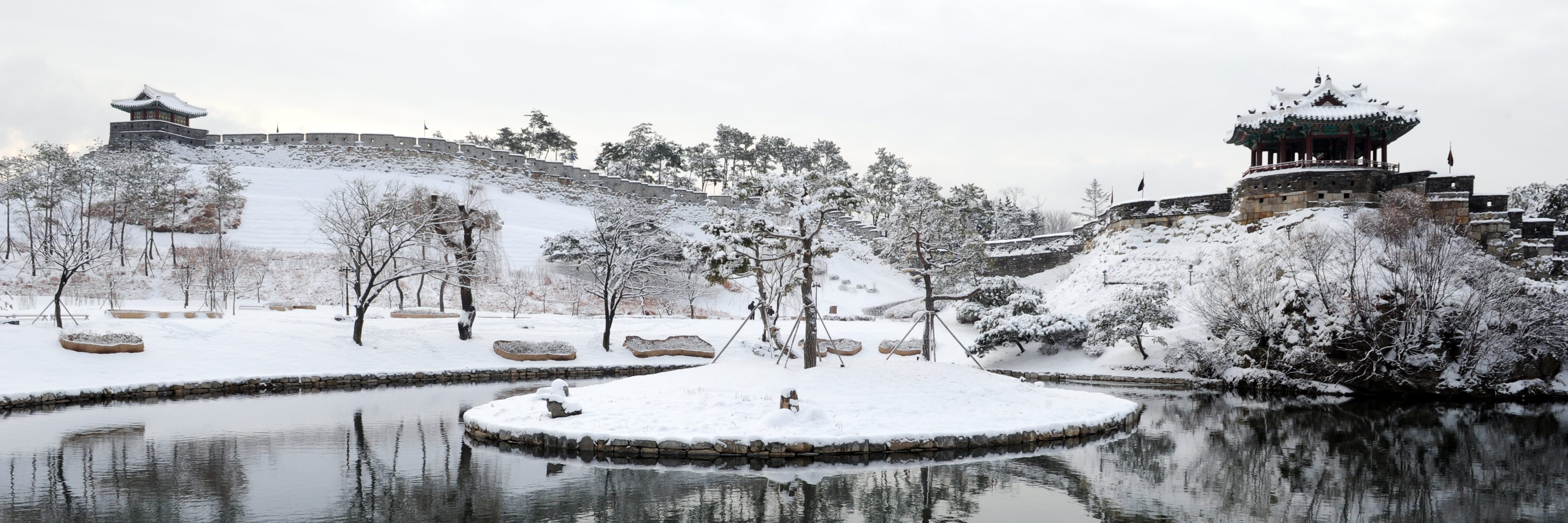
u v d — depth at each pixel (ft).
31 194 217.97
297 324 130.93
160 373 102.06
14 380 90.58
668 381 79.92
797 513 46.57
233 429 74.23
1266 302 123.44
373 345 126.41
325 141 311.68
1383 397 109.40
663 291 201.87
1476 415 91.50
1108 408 80.02
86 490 50.52
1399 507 49.16
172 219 226.99
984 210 318.24
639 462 59.11
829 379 77.15
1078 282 190.49
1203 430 78.59
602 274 186.80
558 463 59.00
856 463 59.62
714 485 52.80
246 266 206.39
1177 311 153.17
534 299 207.10
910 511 47.26
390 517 44.83
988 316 150.20
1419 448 69.62
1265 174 176.65
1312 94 183.01
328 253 218.79
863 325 176.65
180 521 43.68
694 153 411.95
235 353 113.50
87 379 95.71
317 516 44.83
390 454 62.34
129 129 304.30
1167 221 191.01
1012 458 62.49
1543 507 49.19
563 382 70.69
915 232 126.00
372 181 277.85
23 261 200.23
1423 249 120.57
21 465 57.62
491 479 54.03
